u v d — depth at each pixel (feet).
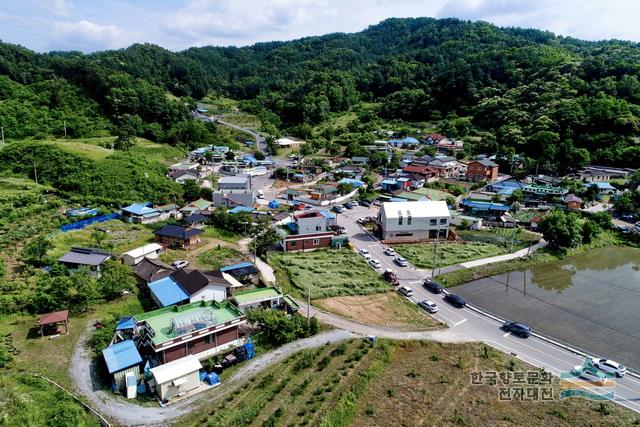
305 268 195.72
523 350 136.87
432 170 385.91
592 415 107.76
